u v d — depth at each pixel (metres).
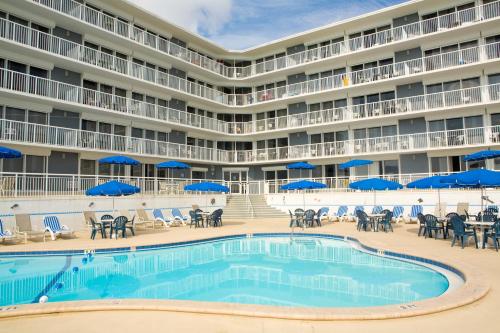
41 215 18.12
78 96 23.81
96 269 11.73
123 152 25.95
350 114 30.64
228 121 37.53
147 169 29.28
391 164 28.97
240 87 37.75
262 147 36.56
